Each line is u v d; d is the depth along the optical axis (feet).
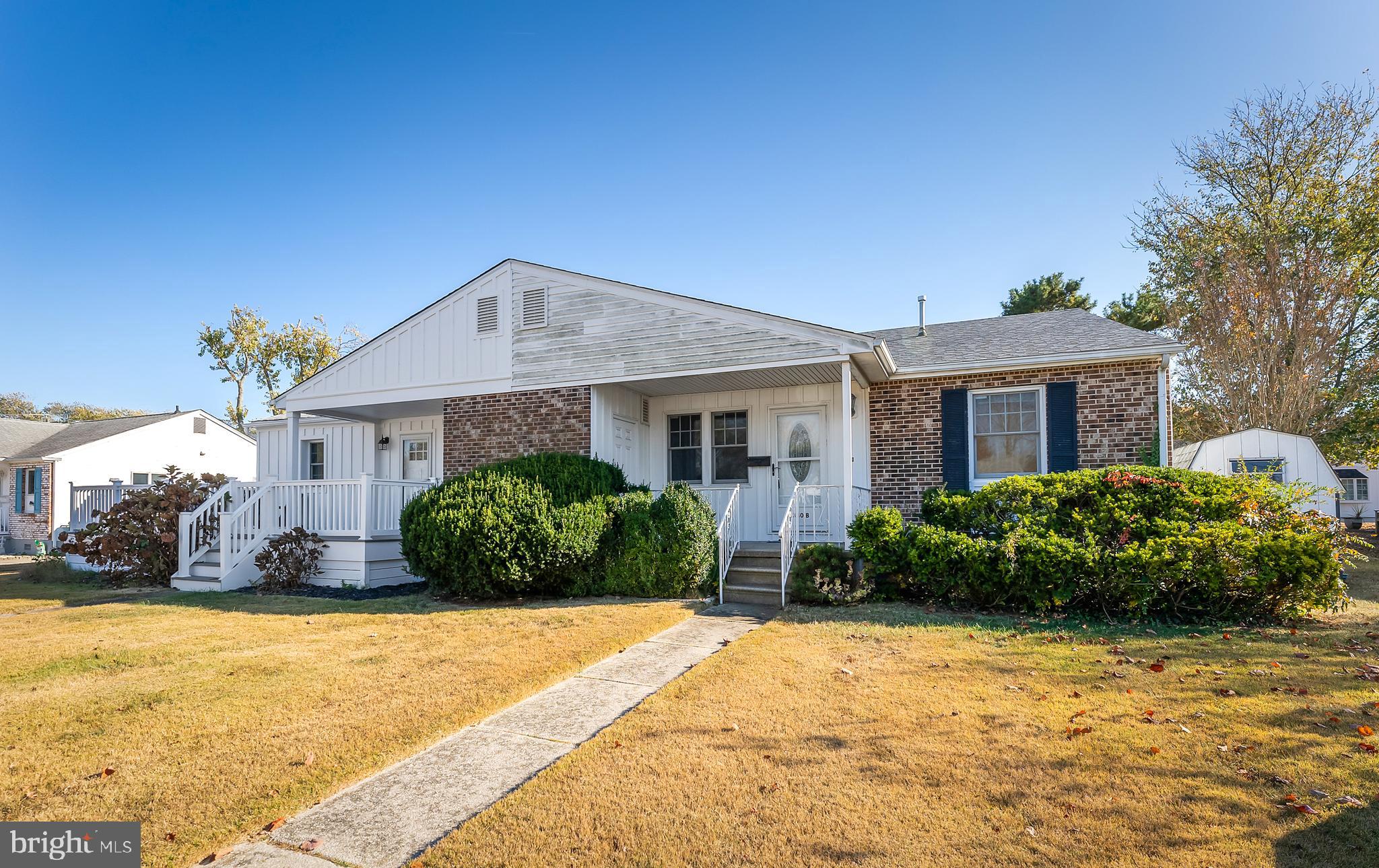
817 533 37.42
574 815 10.18
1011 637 21.53
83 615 27.73
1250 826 9.73
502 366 39.83
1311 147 72.95
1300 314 64.85
